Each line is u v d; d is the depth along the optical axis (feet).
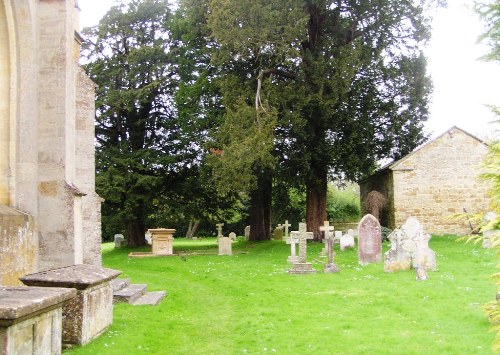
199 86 89.30
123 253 91.50
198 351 27.45
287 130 80.84
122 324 32.09
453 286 41.11
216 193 100.78
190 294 46.34
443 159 85.81
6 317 17.88
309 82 79.15
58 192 38.40
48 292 21.91
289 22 74.38
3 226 33.60
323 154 80.74
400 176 85.81
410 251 50.67
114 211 96.12
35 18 39.24
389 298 38.19
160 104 103.96
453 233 84.94
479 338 27.27
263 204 106.83
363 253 58.44
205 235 150.30
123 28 99.91
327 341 28.30
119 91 94.94
